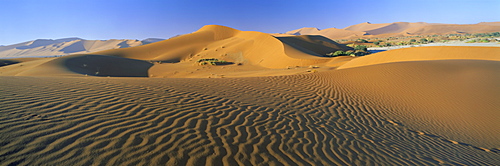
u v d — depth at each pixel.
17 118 3.84
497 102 9.81
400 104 9.51
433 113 8.67
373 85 12.31
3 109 4.18
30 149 2.98
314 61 41.22
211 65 48.75
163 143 3.68
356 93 10.82
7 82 6.58
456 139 6.49
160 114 5.08
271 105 7.46
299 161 3.74
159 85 8.52
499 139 6.82
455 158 5.02
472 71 14.24
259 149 3.99
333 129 5.85
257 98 8.20
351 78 13.92
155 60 62.75
